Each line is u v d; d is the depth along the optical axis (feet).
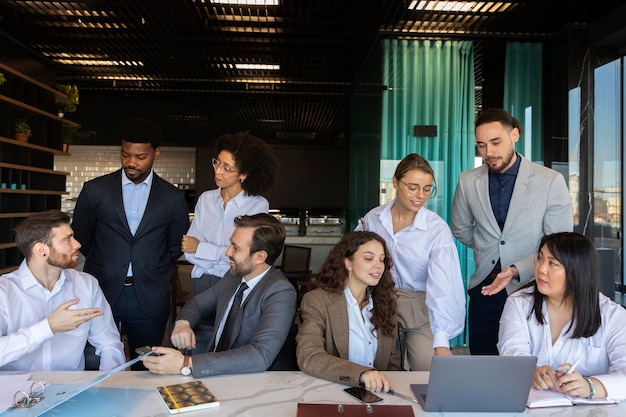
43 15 17.07
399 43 16.28
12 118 16.89
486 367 4.87
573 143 15.30
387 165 16.34
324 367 5.90
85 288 7.02
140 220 9.32
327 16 16.71
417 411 5.04
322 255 26.37
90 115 28.17
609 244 15.15
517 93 16.39
